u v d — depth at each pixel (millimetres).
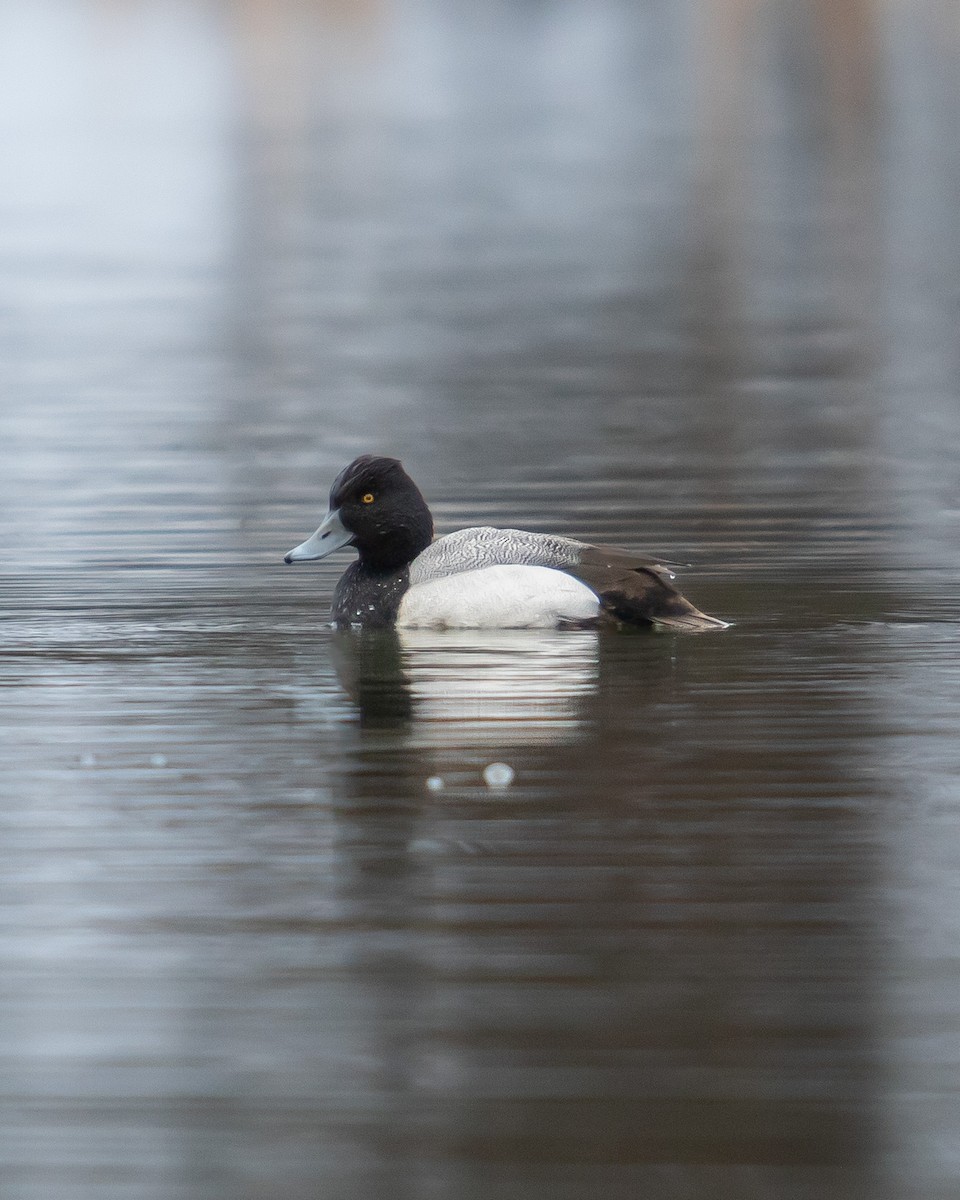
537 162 56969
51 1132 6871
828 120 65438
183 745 10883
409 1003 7688
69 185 53125
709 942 8156
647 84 77688
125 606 14367
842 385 27141
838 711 11312
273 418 24984
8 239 44562
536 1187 6531
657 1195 6477
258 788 10117
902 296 35656
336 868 9000
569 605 13117
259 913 8531
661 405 25656
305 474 20922
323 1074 7195
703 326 32969
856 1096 7016
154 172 55375
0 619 13977
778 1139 6773
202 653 12922
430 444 22844
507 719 11219
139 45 94625
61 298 36625
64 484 20375
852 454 21672
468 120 67500
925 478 20000
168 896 8727
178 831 9508
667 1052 7301
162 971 7988
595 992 7750
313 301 36062
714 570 15344
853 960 8000
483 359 29969
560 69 83812
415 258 41469
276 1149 6750
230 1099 7055
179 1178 6605
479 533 13602
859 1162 6645
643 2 110750
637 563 13312
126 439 23469
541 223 46219
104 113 69750
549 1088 7086
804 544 16422
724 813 9625
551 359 29922
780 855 9070
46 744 10938
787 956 8039
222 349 31125
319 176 54406
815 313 33969
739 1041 7371
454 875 8891
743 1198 6453
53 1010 7684
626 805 9758
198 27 102312
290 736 11000
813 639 12969
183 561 16125
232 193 51500
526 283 38000
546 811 9680
